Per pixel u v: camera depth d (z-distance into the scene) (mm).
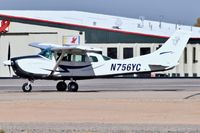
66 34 165250
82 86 103375
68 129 41531
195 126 43500
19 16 164250
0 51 164000
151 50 163375
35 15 167000
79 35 164875
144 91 84688
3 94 77938
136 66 87812
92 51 85125
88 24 165750
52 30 165000
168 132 39812
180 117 50406
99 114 52906
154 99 67438
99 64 87000
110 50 165000
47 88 95062
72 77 85938
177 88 94562
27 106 60062
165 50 88562
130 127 42781
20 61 85250
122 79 139250
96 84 111812
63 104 61906
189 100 66000
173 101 64812
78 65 86125
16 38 164125
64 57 85688
